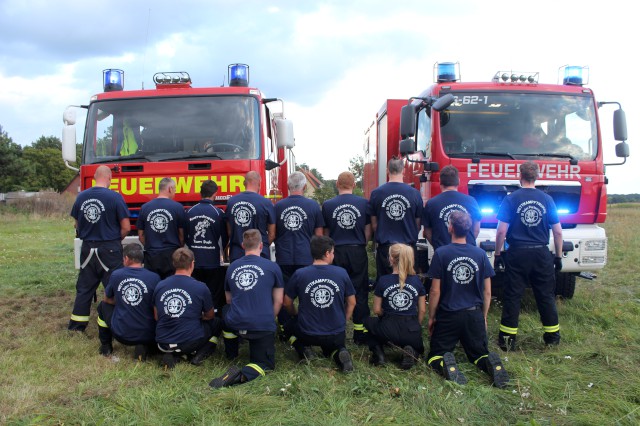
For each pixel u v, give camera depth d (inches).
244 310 181.3
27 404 149.6
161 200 225.9
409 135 259.8
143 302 193.8
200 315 193.3
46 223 967.6
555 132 267.9
